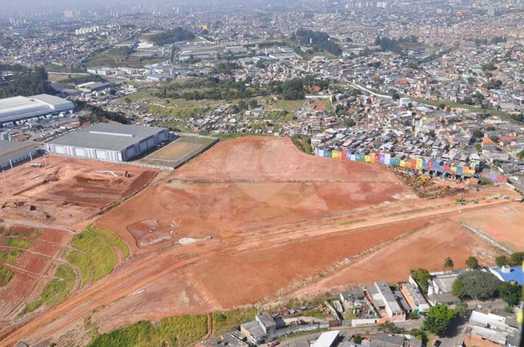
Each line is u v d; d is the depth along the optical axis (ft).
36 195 642.22
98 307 404.16
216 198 618.44
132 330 372.79
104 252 502.38
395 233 503.20
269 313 380.58
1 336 387.55
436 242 480.23
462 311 354.33
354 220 539.70
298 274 435.12
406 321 356.59
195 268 453.58
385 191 615.98
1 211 598.34
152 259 474.08
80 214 584.81
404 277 419.95
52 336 378.53
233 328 368.07
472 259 426.10
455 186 620.49
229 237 513.86
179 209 589.73
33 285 474.90
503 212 539.70
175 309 393.09
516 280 383.65
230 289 417.69
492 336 324.39
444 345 323.37
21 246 533.14
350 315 369.91
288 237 506.89
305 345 330.34
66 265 498.28
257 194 626.64
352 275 427.74
